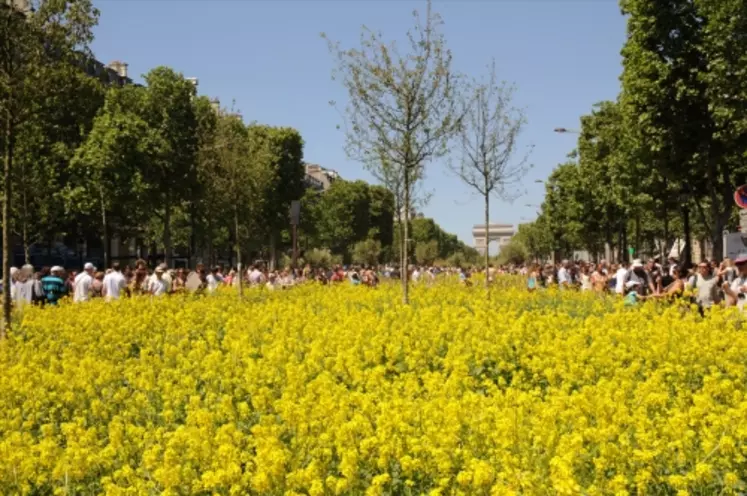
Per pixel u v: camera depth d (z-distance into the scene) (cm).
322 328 1257
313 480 584
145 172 3747
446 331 1177
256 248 5775
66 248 5094
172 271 2320
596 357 962
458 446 663
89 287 1838
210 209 4031
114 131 3603
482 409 723
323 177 14100
